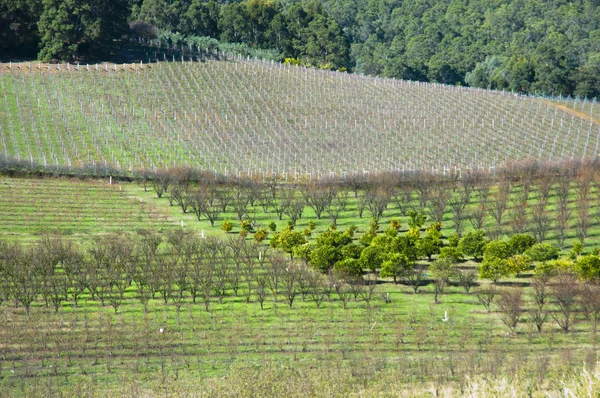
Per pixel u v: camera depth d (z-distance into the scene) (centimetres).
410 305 19088
